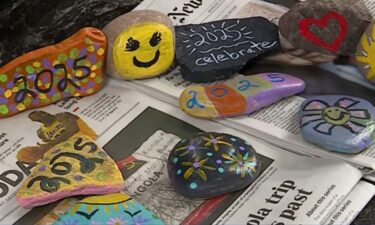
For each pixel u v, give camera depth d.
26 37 0.84
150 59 0.78
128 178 0.69
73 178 0.67
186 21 0.86
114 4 0.88
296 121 0.74
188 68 0.78
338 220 0.65
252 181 0.68
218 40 0.82
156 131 0.74
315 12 0.80
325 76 0.78
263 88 0.75
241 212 0.66
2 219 0.66
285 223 0.64
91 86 0.78
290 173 0.69
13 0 0.89
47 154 0.70
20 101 0.76
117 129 0.75
